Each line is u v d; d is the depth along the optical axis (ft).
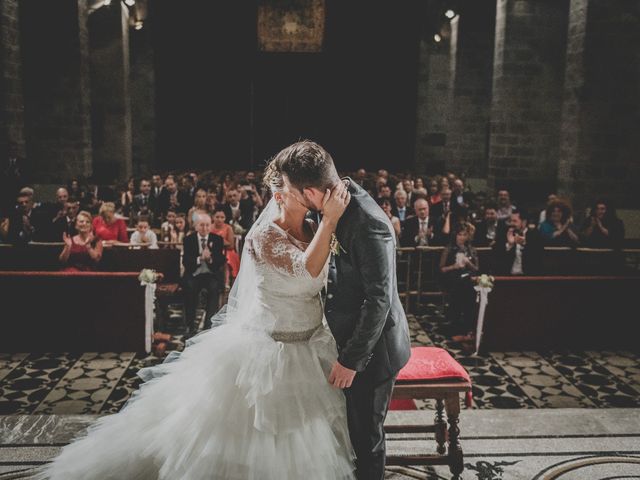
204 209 34.27
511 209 39.45
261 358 9.06
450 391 10.99
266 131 85.66
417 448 13.19
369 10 82.23
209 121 84.74
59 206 35.37
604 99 43.24
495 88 57.57
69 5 52.49
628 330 24.53
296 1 81.97
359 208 8.50
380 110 85.10
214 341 9.54
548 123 56.90
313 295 9.30
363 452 9.27
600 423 14.62
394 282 9.18
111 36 62.28
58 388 20.27
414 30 82.48
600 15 42.32
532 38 55.72
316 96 85.05
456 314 26.84
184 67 83.10
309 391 9.11
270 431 8.77
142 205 44.11
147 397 9.75
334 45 83.35
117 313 23.29
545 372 22.34
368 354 8.63
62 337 23.41
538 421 14.69
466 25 71.00
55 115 53.78
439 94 81.87
